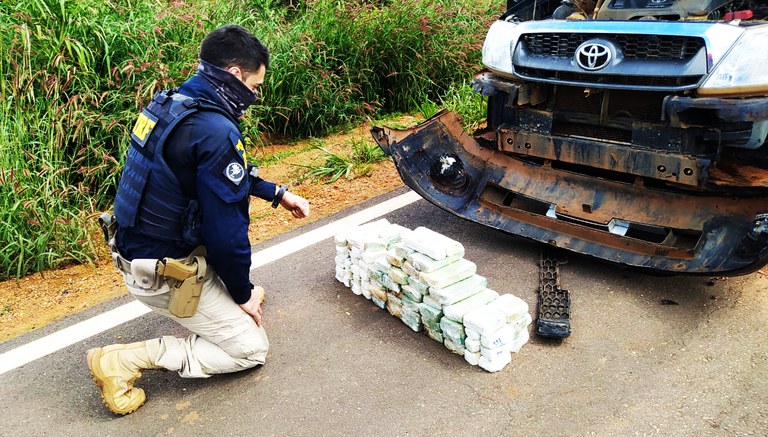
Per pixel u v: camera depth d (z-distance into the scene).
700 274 3.13
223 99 2.48
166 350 2.77
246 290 2.68
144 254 2.53
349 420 2.65
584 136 3.72
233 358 2.84
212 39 2.45
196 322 2.70
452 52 7.46
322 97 6.45
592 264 3.78
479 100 6.77
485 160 4.18
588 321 3.24
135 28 5.38
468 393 2.77
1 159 4.31
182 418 2.71
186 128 2.39
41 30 5.01
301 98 6.33
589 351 3.01
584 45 3.37
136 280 2.52
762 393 2.68
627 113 3.47
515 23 3.91
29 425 2.73
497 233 4.28
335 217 4.66
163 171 2.41
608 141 3.58
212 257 2.50
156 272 2.47
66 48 5.03
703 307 3.30
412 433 2.56
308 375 2.94
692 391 2.72
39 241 4.03
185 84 2.53
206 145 2.38
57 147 4.69
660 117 3.33
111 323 3.45
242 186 2.46
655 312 3.28
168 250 2.53
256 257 4.11
